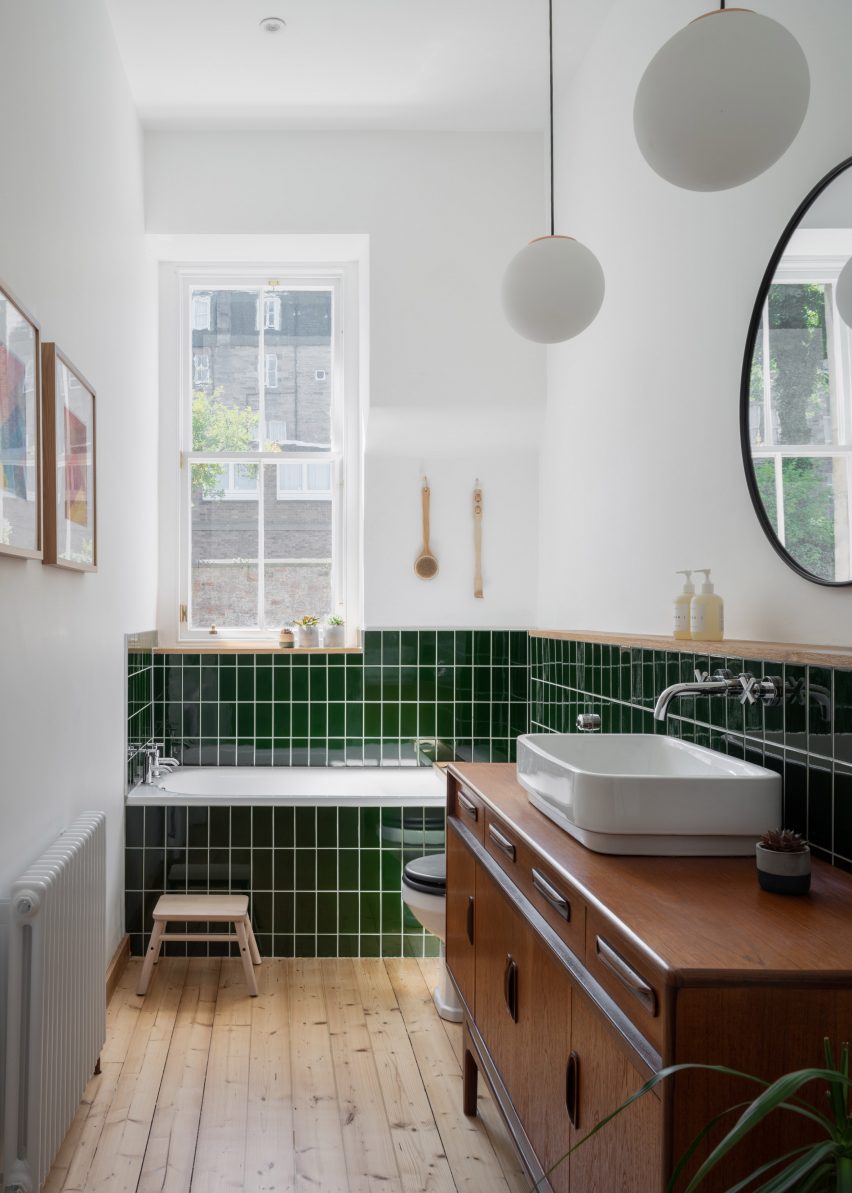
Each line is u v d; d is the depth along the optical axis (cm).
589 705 332
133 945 382
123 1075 279
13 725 220
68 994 224
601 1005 143
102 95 332
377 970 371
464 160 433
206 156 426
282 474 474
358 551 471
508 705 453
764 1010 119
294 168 428
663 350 288
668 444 285
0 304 204
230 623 472
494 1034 221
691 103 156
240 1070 283
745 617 235
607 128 344
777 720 191
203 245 439
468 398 430
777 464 214
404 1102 265
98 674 322
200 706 444
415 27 352
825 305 191
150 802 379
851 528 182
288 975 365
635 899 149
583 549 375
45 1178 204
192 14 342
